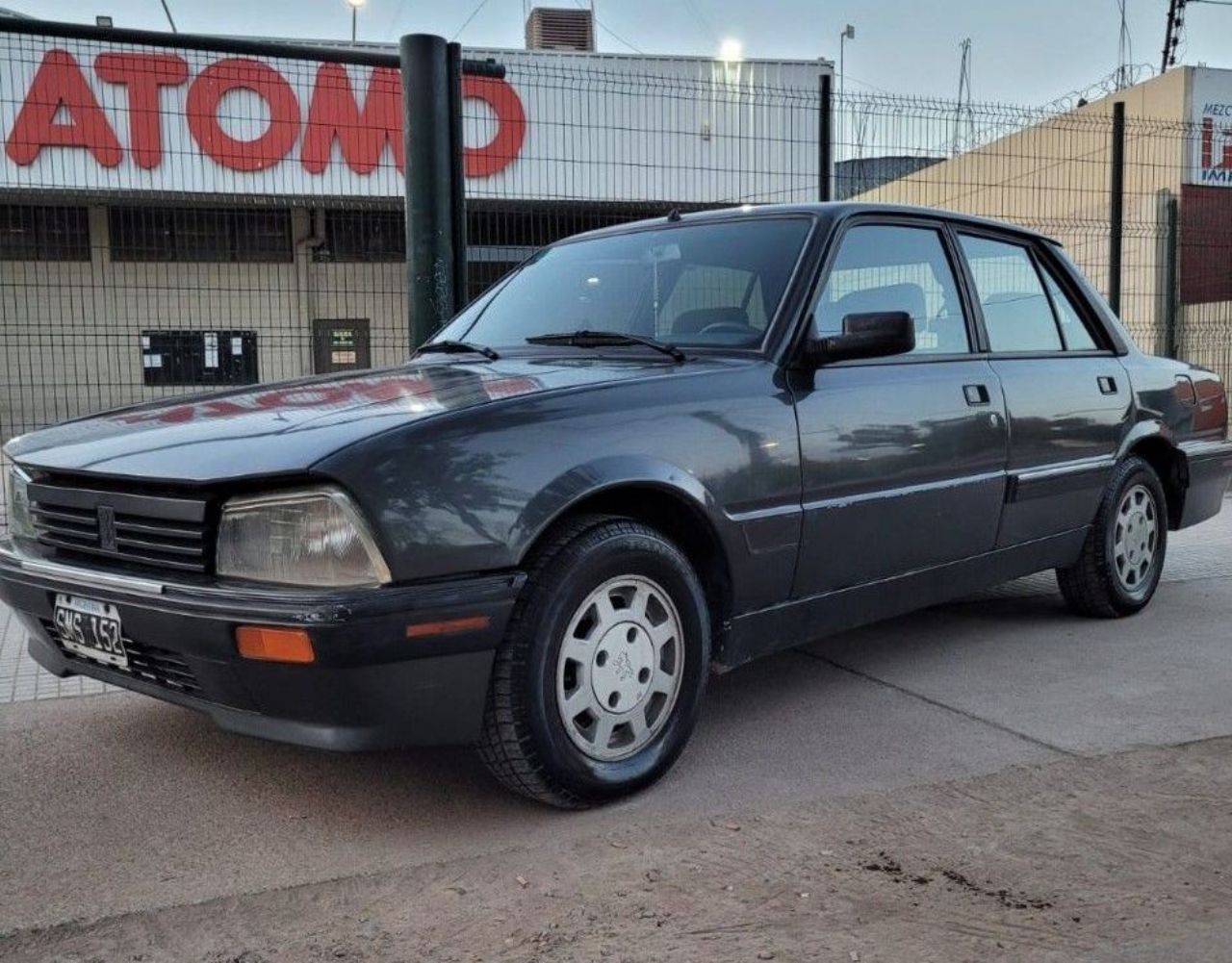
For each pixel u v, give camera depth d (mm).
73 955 2256
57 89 15922
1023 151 14633
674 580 3051
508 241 11945
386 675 2514
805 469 3365
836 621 3602
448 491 2600
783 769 3242
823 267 3631
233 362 13094
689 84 12516
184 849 2754
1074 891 2482
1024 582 5852
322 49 6629
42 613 3053
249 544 2607
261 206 15531
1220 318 13242
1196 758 3297
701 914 2383
